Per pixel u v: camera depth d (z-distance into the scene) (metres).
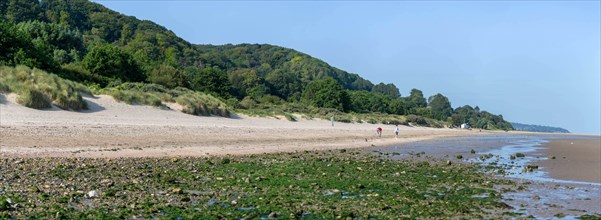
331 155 28.75
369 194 14.82
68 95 37.56
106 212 10.88
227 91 88.00
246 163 21.86
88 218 10.28
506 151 37.59
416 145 42.22
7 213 10.16
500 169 23.61
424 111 135.25
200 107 50.50
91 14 148.62
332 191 15.17
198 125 40.75
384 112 116.69
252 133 40.81
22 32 61.41
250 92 111.62
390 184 17.05
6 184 13.31
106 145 25.27
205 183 15.69
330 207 12.62
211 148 28.36
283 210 11.98
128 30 143.88
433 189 16.45
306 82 161.38
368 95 126.88
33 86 35.25
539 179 20.05
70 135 26.75
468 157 30.80
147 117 41.47
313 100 99.94
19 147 21.47
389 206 12.99
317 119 72.69
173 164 20.14
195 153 25.28
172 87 76.06
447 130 97.69
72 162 18.70
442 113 166.50
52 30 89.25
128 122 36.22
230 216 11.18
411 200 14.09
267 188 15.23
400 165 23.97
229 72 138.88
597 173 22.25
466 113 189.62
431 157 29.98
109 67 68.69
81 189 13.36
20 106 33.41
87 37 125.62
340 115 80.81
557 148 41.75
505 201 14.55
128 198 12.54
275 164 21.98
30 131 25.88
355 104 111.75
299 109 81.50
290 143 36.34
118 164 19.02
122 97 44.03
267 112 64.94
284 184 16.12
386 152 33.00
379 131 53.16
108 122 34.53
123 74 70.12
